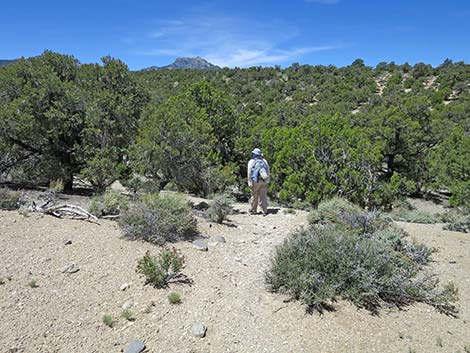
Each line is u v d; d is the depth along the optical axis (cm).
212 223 828
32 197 1039
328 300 506
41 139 1426
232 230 805
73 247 590
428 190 2925
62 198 1133
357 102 5891
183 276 547
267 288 539
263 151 1816
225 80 7606
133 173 1404
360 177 1470
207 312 467
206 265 595
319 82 7531
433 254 707
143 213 696
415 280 571
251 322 457
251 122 2228
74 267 526
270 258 623
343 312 484
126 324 426
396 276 535
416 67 7994
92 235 648
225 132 1959
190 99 1934
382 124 2627
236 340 423
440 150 2727
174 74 7475
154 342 405
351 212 800
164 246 641
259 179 977
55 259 545
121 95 1498
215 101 1945
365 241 602
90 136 1399
